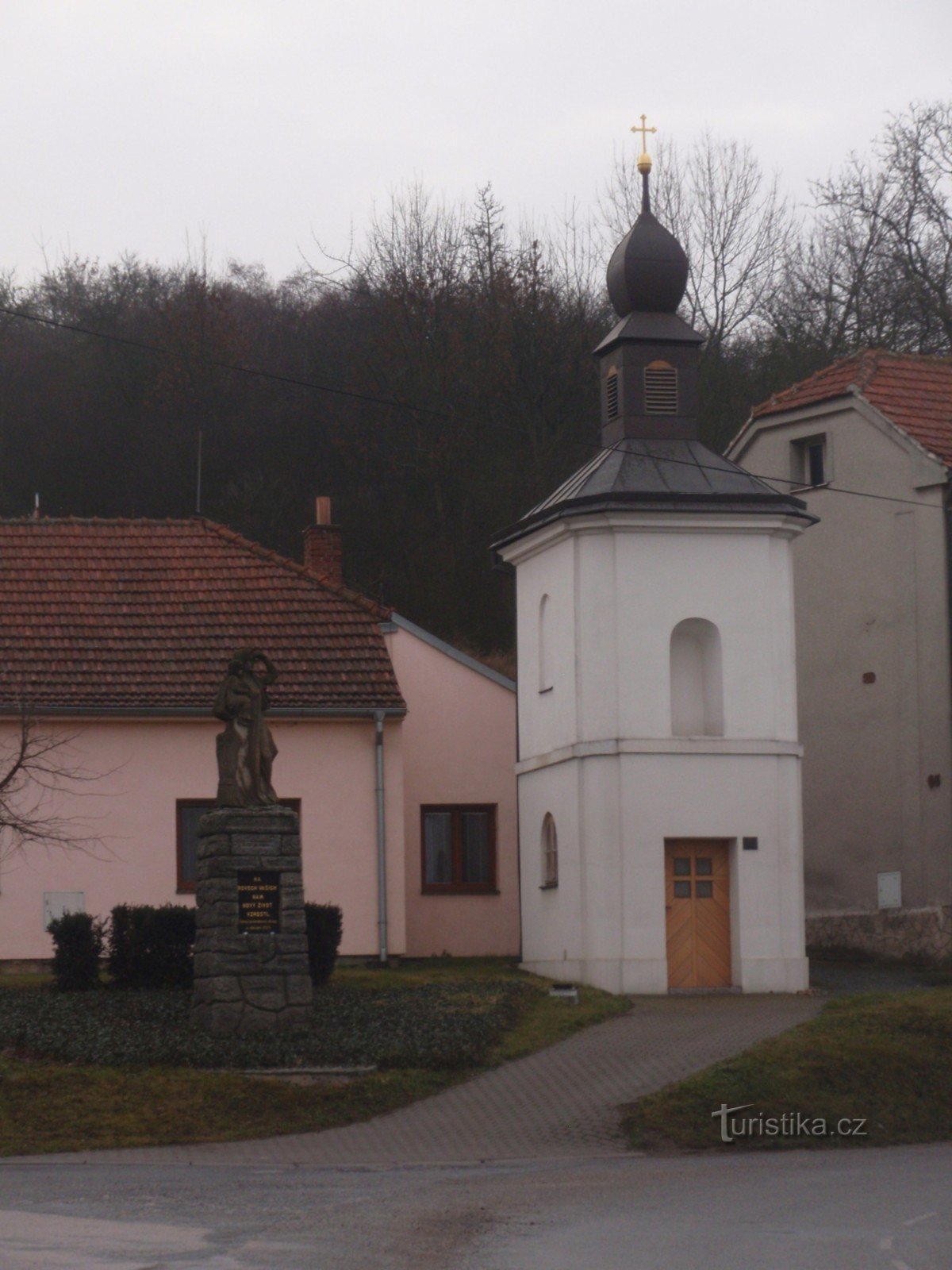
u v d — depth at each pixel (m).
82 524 32.75
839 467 33.09
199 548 32.59
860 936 31.94
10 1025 20.98
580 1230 12.13
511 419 53.78
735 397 52.00
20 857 28.36
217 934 21.12
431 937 32.03
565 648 27.48
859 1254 11.09
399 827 29.72
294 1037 20.80
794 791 26.91
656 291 28.77
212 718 29.27
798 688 33.56
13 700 28.42
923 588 31.36
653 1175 15.50
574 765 26.86
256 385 57.78
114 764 28.89
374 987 25.06
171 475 56.72
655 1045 21.45
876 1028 20.92
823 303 51.72
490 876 32.69
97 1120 17.95
